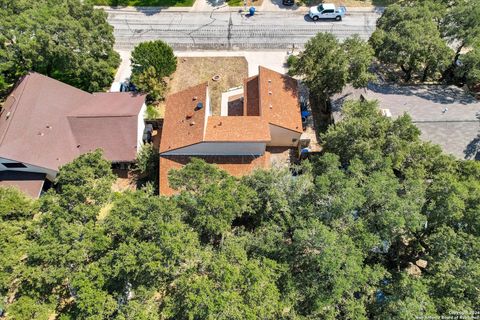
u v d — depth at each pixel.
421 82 51.22
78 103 44.50
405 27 45.34
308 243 25.55
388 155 33.59
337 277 24.06
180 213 28.27
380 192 28.38
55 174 39.53
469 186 29.70
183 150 40.66
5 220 29.41
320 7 61.03
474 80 46.25
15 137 38.62
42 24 43.59
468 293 24.39
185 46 58.03
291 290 24.38
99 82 49.41
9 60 43.09
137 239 26.64
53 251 25.58
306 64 45.91
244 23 61.50
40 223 28.92
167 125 43.12
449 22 48.41
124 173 43.34
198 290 23.09
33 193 37.53
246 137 40.00
